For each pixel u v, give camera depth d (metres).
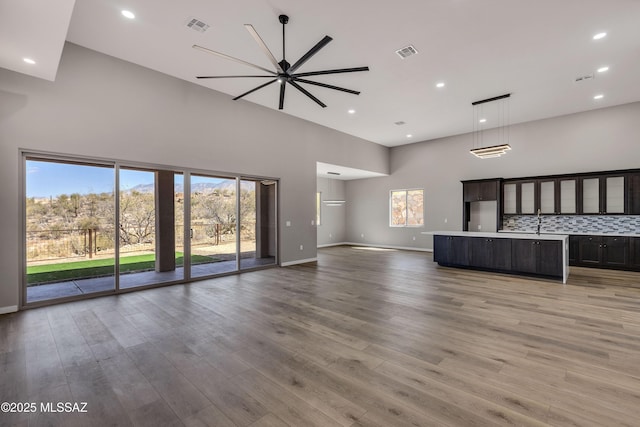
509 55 4.50
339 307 4.02
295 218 7.51
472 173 9.05
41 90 4.08
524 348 2.78
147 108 5.03
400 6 3.42
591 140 7.13
